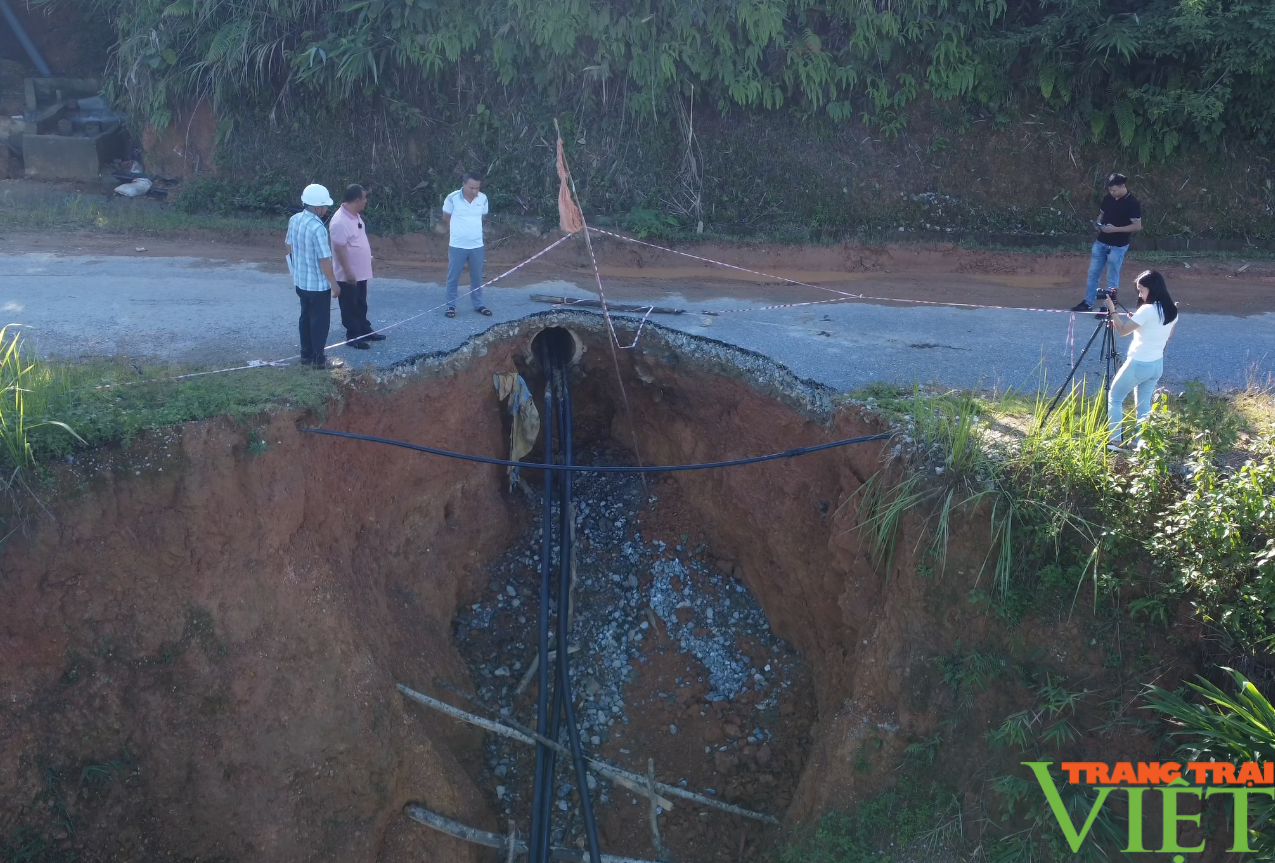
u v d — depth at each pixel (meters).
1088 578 7.13
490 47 14.30
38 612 6.93
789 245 14.27
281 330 10.19
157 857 7.32
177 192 15.51
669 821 9.00
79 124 16.58
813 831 7.90
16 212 14.54
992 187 14.99
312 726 7.68
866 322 11.45
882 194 14.90
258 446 7.40
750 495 9.71
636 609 10.38
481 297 10.88
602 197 14.60
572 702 8.88
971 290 13.38
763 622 10.23
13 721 6.94
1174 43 13.88
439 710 8.78
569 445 9.86
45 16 17.48
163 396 7.59
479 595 10.52
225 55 14.69
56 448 6.85
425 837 8.22
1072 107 14.98
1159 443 7.06
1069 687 7.14
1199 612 6.63
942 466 7.65
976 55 14.71
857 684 8.15
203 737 7.38
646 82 14.27
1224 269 14.19
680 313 11.34
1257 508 6.61
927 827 7.43
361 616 8.40
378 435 8.78
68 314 10.49
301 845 7.61
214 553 7.33
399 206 14.66
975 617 7.51
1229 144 15.08
